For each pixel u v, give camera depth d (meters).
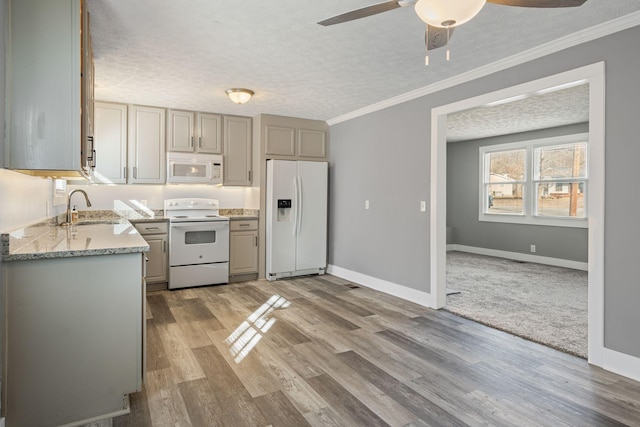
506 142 7.12
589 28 2.52
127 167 4.51
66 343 1.90
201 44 2.81
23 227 2.13
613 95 2.46
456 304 4.01
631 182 2.38
